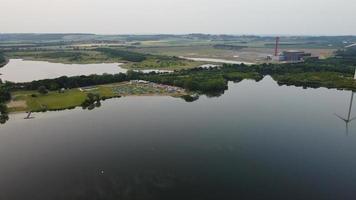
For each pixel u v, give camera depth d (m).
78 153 126.44
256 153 128.50
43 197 96.25
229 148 133.25
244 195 98.62
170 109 190.75
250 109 192.62
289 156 126.25
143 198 96.12
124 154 126.19
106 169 113.56
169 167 115.56
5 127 155.25
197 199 95.88
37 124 160.12
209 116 176.88
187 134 148.50
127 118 171.75
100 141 138.88
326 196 98.62
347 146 136.62
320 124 165.25
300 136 147.75
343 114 184.25
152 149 131.38
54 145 133.88
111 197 96.38
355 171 114.06
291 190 101.81
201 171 113.25
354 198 97.62
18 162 118.06
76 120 167.62
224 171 113.62
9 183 103.88
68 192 99.06
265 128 157.75
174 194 98.44
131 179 107.00
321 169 115.56
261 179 108.25
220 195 98.44
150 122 165.38
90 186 102.50
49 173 110.31
